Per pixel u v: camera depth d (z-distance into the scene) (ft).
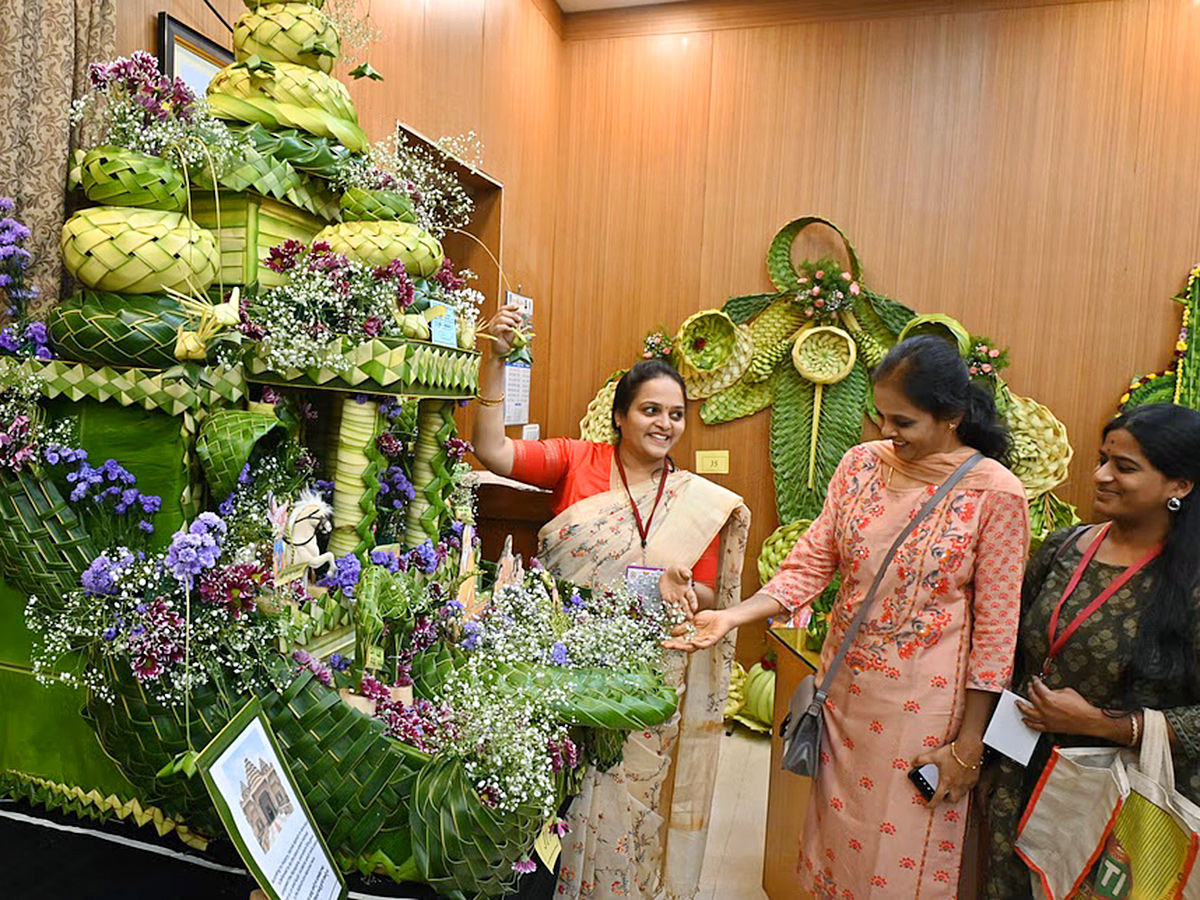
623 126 12.82
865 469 5.61
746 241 12.41
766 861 7.56
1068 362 11.24
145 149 3.93
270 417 3.72
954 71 11.52
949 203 11.61
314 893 3.20
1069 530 5.36
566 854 5.57
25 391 3.70
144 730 3.33
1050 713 4.69
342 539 4.29
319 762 3.51
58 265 4.24
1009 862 5.12
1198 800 4.45
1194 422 4.53
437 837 3.47
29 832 3.85
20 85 4.14
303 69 4.51
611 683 4.90
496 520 8.50
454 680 4.45
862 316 11.97
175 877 3.70
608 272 13.00
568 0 12.53
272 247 4.20
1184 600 4.45
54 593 3.64
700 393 12.57
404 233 4.59
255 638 3.55
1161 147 10.81
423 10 8.75
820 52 12.01
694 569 6.72
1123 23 10.89
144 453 3.69
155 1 5.26
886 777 5.12
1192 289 10.61
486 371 6.67
